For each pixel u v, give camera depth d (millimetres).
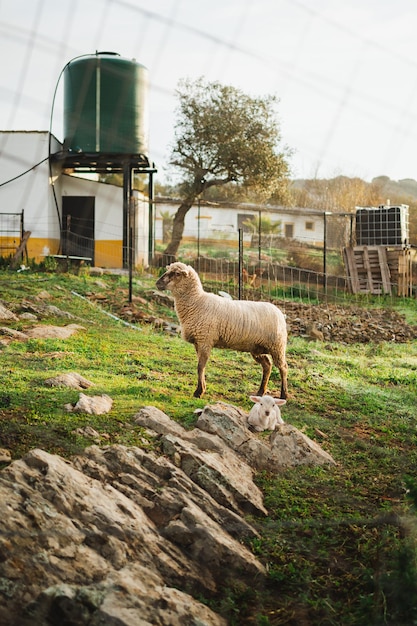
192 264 25359
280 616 4809
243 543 5586
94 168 14500
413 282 23375
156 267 22719
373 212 23469
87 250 19688
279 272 25766
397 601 4168
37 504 4496
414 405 10109
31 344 11484
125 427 6949
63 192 10188
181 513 5336
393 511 5590
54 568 4156
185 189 22547
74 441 6266
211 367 11617
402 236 22953
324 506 6375
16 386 8102
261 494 6520
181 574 4805
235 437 7348
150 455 6180
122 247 19031
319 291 23484
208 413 7578
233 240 30875
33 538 4238
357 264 23703
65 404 7410
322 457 7477
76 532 4457
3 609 3830
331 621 4691
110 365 10836
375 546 5422
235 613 4711
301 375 11773
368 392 10930
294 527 5930
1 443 5898
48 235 17062
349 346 16062
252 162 21594
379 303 21922
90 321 14680
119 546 4594
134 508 5152
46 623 3861
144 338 13672
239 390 10281
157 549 4871
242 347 9672
